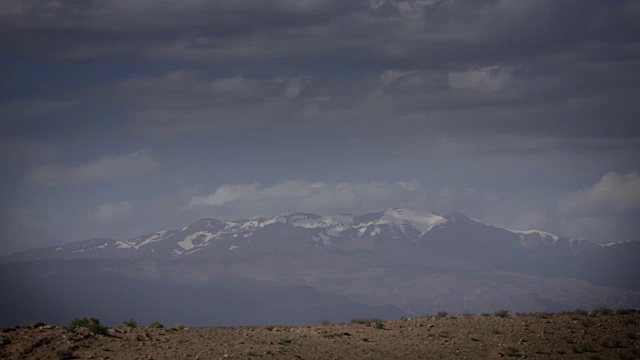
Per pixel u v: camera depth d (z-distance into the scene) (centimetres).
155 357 5381
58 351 5269
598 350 6184
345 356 5772
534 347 6203
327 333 6438
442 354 5956
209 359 5450
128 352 5475
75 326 6059
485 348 6156
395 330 6631
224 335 6194
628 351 6153
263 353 5666
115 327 6284
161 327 6450
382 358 5791
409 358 5822
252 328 6662
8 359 5128
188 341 5897
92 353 5388
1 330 5694
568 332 6612
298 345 5981
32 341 5453
